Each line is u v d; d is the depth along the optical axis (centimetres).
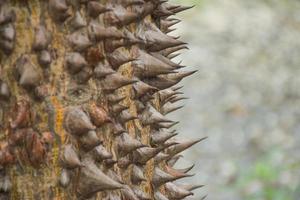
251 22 366
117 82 61
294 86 292
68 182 60
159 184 66
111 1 62
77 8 60
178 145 68
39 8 59
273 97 283
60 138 60
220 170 226
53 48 59
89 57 60
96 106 61
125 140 63
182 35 349
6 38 59
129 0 62
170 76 67
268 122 261
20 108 59
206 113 271
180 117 267
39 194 60
